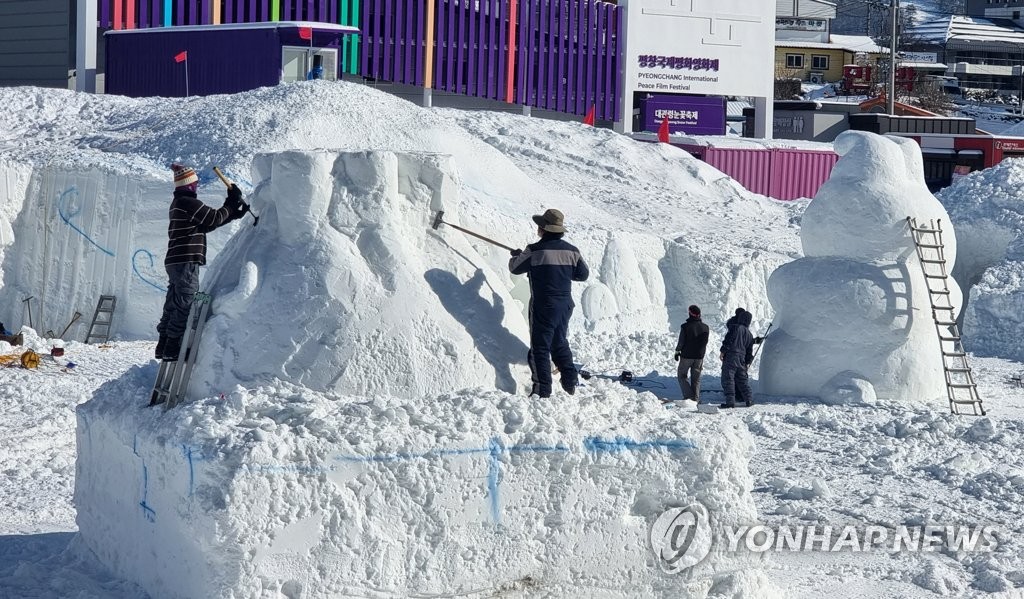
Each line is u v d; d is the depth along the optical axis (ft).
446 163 26.25
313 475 21.09
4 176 72.13
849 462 44.04
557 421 23.21
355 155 25.41
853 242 59.11
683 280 85.20
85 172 72.28
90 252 71.67
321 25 98.63
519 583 22.74
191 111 88.53
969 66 329.11
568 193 99.35
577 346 71.46
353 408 22.35
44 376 52.95
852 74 269.64
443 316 24.89
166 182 71.31
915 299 58.59
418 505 21.85
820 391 58.49
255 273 24.61
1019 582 29.35
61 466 37.88
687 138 129.18
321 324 24.08
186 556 21.56
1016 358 81.15
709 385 63.82
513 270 25.73
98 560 25.98
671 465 23.62
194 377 24.29
